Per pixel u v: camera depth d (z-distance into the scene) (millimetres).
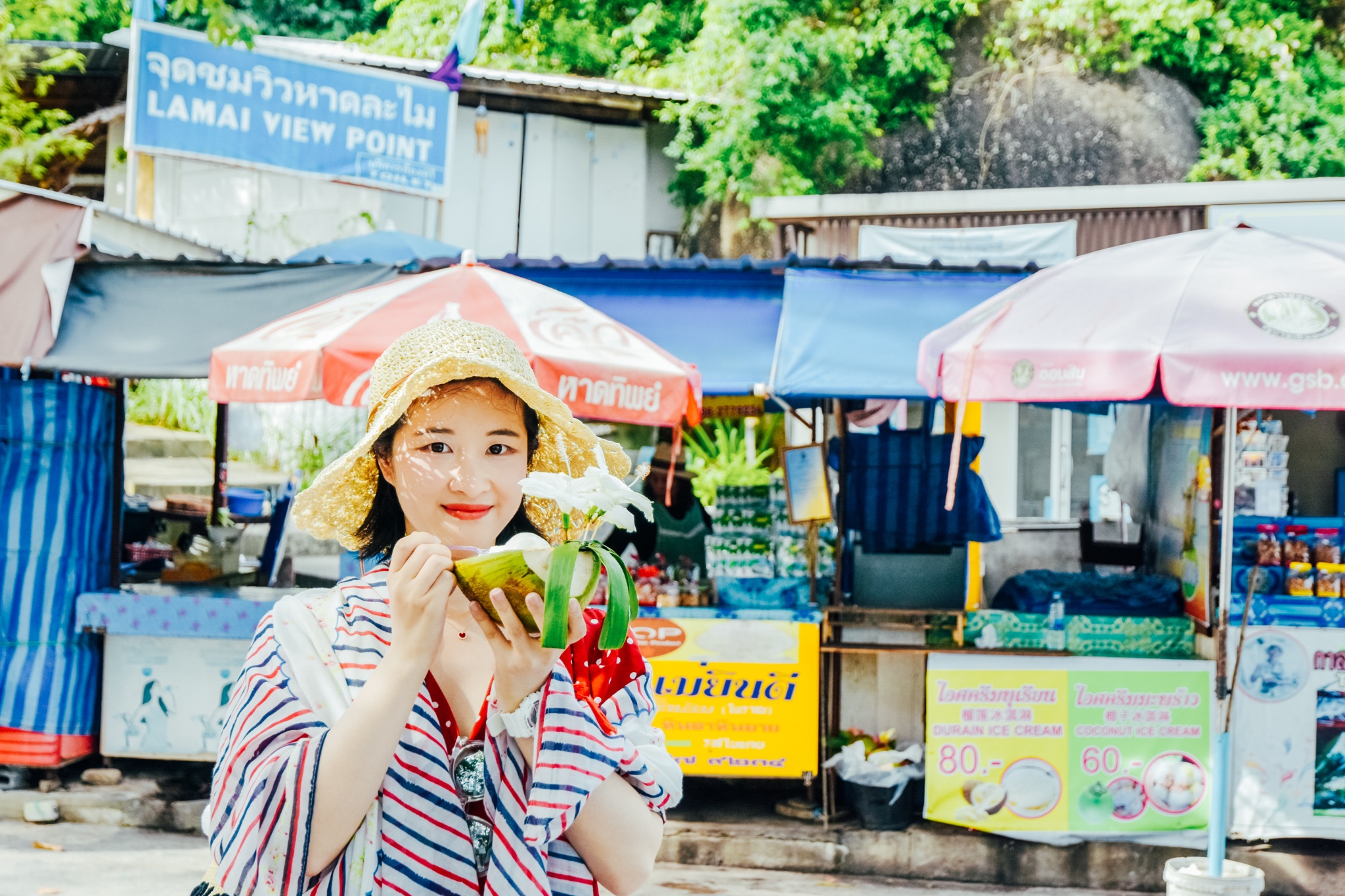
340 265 5996
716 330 5828
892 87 15578
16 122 12984
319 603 1442
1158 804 5375
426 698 1381
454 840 1320
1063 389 4051
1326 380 3791
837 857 5461
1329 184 9875
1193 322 4004
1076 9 15062
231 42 7301
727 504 5949
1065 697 5445
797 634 5695
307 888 1262
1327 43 16422
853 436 5848
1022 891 5336
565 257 14180
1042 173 15078
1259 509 5598
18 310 5574
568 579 1223
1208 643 5477
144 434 8531
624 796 1415
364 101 7949
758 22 14594
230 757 1323
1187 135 15227
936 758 5469
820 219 11195
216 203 12977
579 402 4312
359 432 7277
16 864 5188
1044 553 6992
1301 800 5320
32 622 5785
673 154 14430
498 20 16000
